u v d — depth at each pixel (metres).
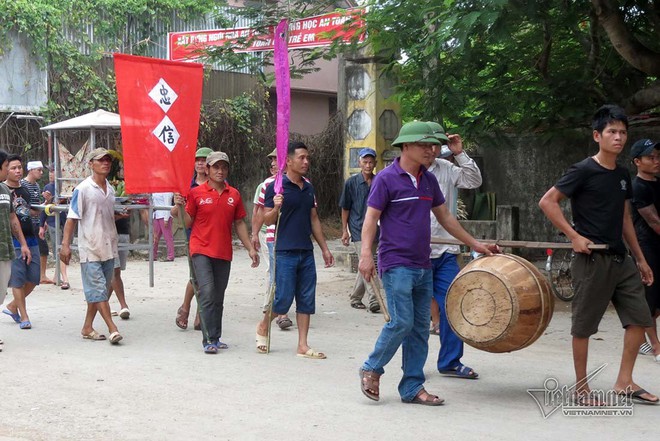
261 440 5.40
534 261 15.08
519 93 11.67
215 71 20.11
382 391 6.68
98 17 18.05
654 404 6.22
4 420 5.91
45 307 10.90
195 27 19.72
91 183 8.70
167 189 8.34
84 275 8.67
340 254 15.41
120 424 5.78
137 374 7.24
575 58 12.95
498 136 12.27
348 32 12.13
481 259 6.39
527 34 11.66
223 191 8.43
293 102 24.16
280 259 7.89
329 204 22.59
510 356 8.03
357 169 15.55
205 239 8.30
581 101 12.17
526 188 15.59
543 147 15.31
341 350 8.30
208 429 5.64
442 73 11.05
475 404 6.27
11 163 9.97
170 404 6.28
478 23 9.20
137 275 14.09
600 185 6.04
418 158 6.05
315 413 6.02
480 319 6.23
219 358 7.92
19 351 8.21
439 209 6.36
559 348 8.42
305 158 7.96
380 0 10.77
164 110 8.36
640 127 13.52
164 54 19.30
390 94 15.36
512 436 5.46
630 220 6.42
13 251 8.62
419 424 5.73
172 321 9.93
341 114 22.33
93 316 8.85
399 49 11.06
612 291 6.14
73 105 17.34
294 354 8.11
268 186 8.02
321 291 12.45
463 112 11.42
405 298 6.04
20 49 16.59
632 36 10.84
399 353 8.12
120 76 8.19
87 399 6.43
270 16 13.23
